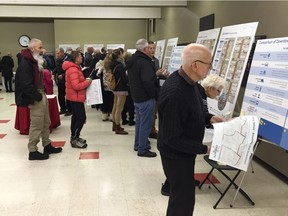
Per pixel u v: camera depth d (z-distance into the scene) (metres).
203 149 1.82
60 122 5.73
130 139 4.79
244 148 2.08
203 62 1.74
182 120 1.77
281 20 3.45
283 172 3.40
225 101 3.17
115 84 4.86
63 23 12.70
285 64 2.43
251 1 4.18
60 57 6.45
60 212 2.65
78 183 3.20
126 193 2.99
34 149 3.85
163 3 7.74
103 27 12.95
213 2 5.76
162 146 1.90
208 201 2.84
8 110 7.18
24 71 3.49
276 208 2.73
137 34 13.22
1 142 4.63
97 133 5.14
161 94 1.79
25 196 2.93
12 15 10.52
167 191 2.92
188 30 7.64
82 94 4.14
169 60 5.72
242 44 3.08
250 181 3.30
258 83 2.76
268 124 2.55
